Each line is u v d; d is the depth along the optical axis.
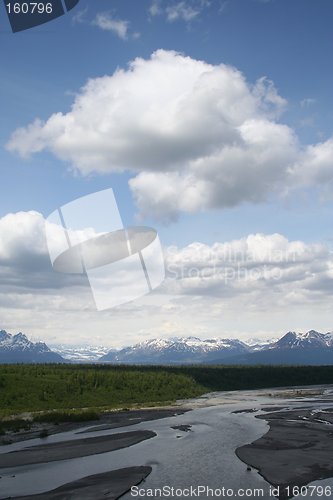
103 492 25.30
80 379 100.50
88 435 47.81
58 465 32.88
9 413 70.94
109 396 97.31
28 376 96.38
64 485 27.14
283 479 27.22
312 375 163.62
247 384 146.12
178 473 29.11
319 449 35.81
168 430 49.59
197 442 40.84
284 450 35.62
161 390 109.94
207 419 59.56
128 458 34.47
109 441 42.81
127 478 28.06
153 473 29.31
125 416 66.38
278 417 58.56
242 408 74.12
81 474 29.84
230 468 30.12
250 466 30.55
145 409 78.12
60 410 77.69
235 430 48.12
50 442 43.69
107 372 112.88
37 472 30.81
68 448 39.78
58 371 106.69
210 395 116.31
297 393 110.25
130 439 43.62
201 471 29.52
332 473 28.41
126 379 110.62
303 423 52.00
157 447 38.81
